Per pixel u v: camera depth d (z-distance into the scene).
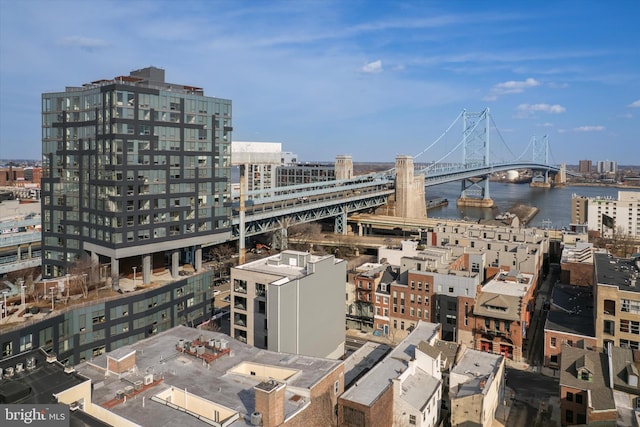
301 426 56.62
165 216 120.31
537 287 147.38
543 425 79.12
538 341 114.62
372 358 90.50
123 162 111.44
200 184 127.44
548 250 175.25
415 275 116.69
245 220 184.88
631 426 66.25
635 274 105.00
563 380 77.81
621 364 79.69
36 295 104.31
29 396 51.62
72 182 121.31
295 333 90.12
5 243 152.00
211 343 70.00
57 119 123.31
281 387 53.09
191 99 124.12
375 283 124.38
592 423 69.06
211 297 130.88
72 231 122.94
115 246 111.44
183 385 60.47
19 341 86.31
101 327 102.31
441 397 81.56
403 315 118.56
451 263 129.38
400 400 69.88
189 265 139.88
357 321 126.94
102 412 53.94
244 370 66.56
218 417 55.59
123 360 63.03
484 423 72.38
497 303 105.31
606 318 95.81
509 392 91.00
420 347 79.06
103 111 112.25
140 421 51.81
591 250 153.88
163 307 115.38
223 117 132.38
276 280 90.62
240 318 96.81
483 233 168.88
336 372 65.31
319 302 96.69
